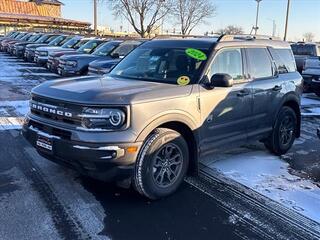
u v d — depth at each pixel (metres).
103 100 4.26
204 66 5.25
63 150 4.35
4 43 30.52
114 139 4.18
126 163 4.27
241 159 6.42
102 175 4.34
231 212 4.54
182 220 4.30
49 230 3.93
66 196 4.70
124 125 4.26
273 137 6.59
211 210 4.56
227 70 5.61
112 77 5.59
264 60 6.39
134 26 39.22
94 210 4.40
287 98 6.71
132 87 4.76
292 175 5.79
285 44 7.14
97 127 4.23
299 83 7.11
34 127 4.80
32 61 23.08
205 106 5.10
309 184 5.46
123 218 4.27
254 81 6.02
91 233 3.93
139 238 3.89
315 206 4.78
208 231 4.10
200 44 5.66
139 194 4.80
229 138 5.62
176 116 4.71
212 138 5.33
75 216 4.24
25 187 4.89
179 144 4.82
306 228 4.25
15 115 8.91
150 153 4.47
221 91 5.34
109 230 4.00
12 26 53.16
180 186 5.18
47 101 4.62
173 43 5.90
